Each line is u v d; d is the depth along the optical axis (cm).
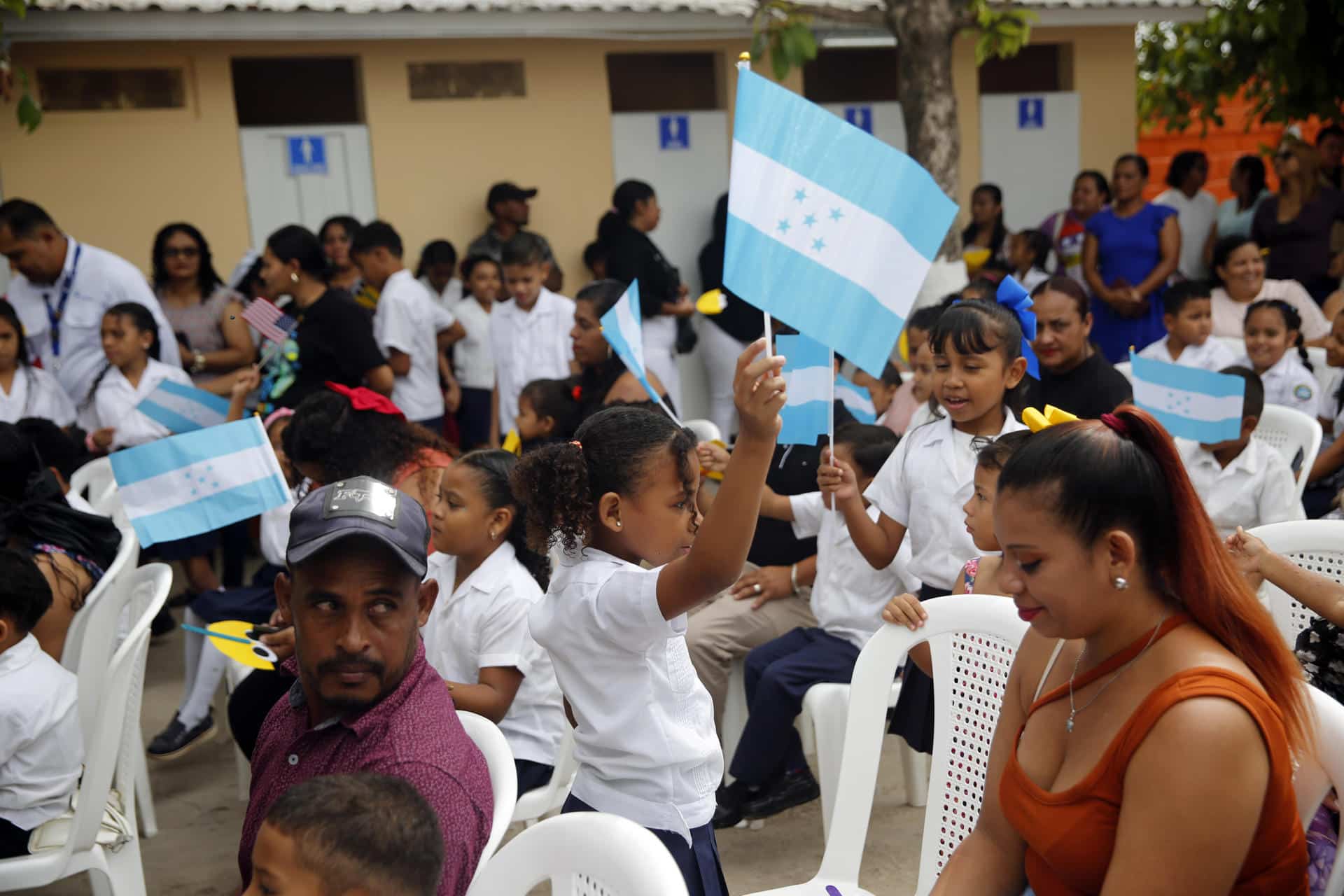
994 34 626
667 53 876
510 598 299
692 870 217
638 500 215
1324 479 468
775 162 201
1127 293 750
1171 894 152
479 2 716
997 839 186
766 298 200
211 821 408
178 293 643
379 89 777
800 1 655
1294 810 157
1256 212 804
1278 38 770
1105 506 155
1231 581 161
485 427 755
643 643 207
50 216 711
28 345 586
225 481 304
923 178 209
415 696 190
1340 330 509
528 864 176
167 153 736
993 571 269
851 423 411
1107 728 163
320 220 777
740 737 374
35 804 290
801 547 413
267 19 684
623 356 285
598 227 763
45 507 362
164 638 590
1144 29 998
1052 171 948
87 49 705
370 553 178
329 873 147
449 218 805
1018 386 323
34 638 302
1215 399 377
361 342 546
